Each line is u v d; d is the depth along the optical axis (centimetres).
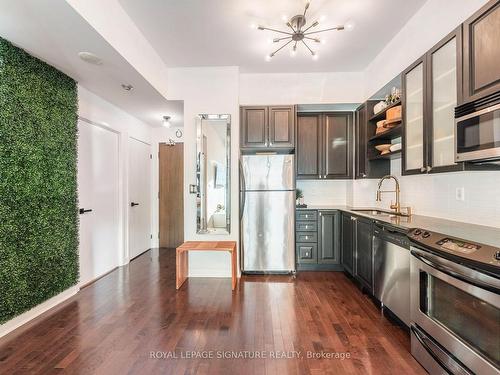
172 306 267
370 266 272
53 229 263
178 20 256
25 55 227
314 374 171
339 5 238
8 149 213
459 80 179
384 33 283
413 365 179
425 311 175
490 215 199
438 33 224
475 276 132
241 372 173
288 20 253
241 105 373
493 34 154
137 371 174
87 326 229
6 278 214
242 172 361
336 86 378
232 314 250
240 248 362
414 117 244
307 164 402
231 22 260
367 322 235
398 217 266
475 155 154
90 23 191
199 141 359
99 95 339
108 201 376
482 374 129
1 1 162
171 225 515
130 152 430
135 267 396
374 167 352
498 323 122
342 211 364
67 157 281
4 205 211
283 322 235
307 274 367
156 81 319
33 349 197
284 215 361
